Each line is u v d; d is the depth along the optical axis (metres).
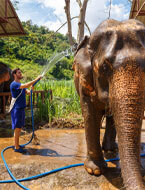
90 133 3.08
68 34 8.18
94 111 2.99
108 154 3.99
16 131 4.11
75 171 3.22
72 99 7.85
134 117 1.92
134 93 1.95
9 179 3.09
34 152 4.14
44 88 7.31
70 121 6.39
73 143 4.70
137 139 1.90
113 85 2.09
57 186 2.86
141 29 2.31
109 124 4.06
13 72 4.22
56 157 3.86
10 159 3.77
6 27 8.91
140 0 6.84
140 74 2.01
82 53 2.88
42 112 6.76
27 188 2.81
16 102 4.08
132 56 2.05
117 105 2.00
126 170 1.79
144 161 3.63
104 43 2.36
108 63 2.18
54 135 5.37
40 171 3.27
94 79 2.56
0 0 7.58
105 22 2.53
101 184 2.87
